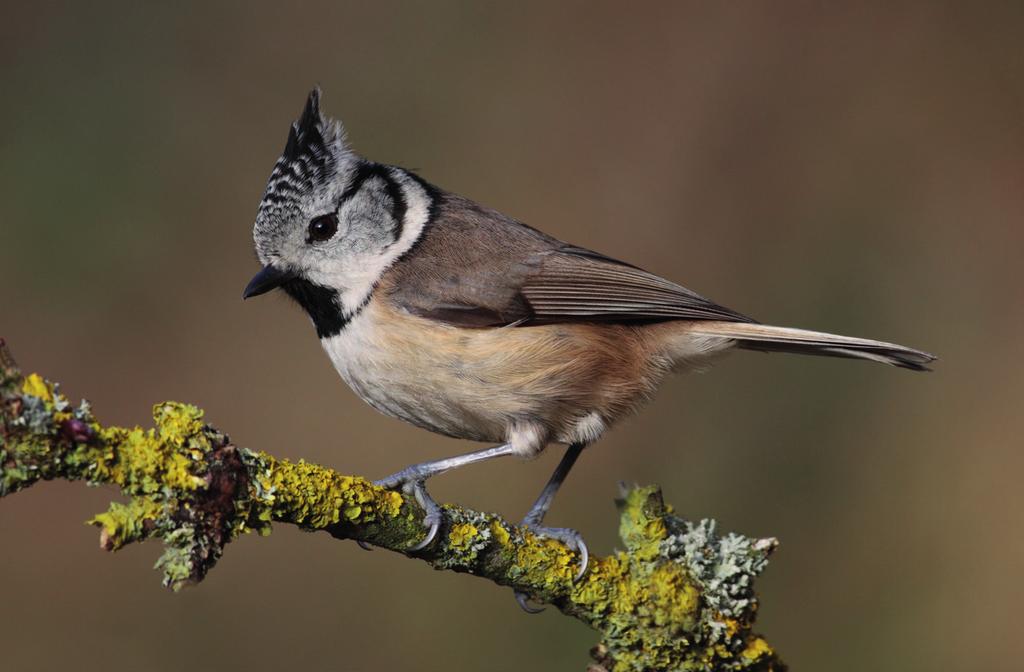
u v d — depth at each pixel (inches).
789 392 432.8
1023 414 418.3
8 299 455.2
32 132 473.1
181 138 490.9
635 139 507.5
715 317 303.0
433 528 216.5
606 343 292.0
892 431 423.8
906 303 458.0
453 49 523.8
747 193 491.8
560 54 522.9
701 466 428.5
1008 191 466.9
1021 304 446.0
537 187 507.5
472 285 283.7
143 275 471.5
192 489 178.4
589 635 385.1
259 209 288.2
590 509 430.3
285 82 510.3
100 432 175.0
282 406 467.5
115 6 493.7
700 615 235.9
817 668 390.0
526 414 280.7
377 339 278.5
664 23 515.8
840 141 487.8
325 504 197.5
